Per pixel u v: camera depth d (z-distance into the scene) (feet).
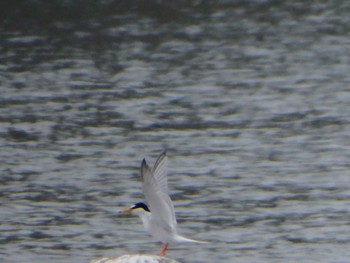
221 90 111.45
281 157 83.87
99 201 71.97
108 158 83.35
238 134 92.07
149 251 62.23
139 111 100.68
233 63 126.31
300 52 132.87
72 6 156.76
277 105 104.22
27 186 75.31
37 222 67.26
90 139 89.51
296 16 155.84
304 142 89.10
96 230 65.87
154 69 122.21
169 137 90.68
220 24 150.10
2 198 72.23
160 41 138.41
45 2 158.10
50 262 59.82
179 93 109.70
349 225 66.23
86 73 118.73
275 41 139.74
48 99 105.19
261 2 165.48
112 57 128.16
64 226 66.44
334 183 76.18
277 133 92.48
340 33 144.25
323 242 63.10
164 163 43.93
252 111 101.50
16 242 63.26
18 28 142.31
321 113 100.63
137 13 155.02
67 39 137.59
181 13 156.15
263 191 74.08
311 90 111.65
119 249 62.49
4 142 87.92
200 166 80.79
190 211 69.31
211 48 135.13
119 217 68.54
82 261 60.13
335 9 160.35
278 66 124.67
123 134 91.40
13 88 110.11
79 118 97.40
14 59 124.98
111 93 108.88
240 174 78.59
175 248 62.69
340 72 121.19
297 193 73.56
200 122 96.53
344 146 87.56
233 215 68.49
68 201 71.82
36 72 118.32
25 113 98.89
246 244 62.85
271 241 63.41
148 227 45.80
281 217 68.08
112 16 152.15
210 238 63.98
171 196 72.59
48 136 90.27
